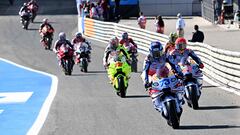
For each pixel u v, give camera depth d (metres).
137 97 54.81
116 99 54.06
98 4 146.50
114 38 56.47
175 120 38.84
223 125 39.97
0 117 47.38
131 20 152.50
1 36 129.75
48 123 43.72
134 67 75.19
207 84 61.25
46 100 55.16
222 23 137.50
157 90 39.16
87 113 47.22
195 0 163.12
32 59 94.81
